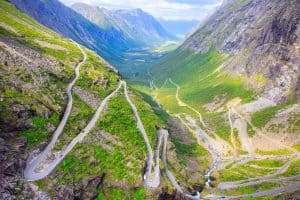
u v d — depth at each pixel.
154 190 152.38
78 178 142.75
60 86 191.00
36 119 153.38
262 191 183.62
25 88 162.12
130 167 158.88
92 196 144.75
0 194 118.50
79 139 159.75
